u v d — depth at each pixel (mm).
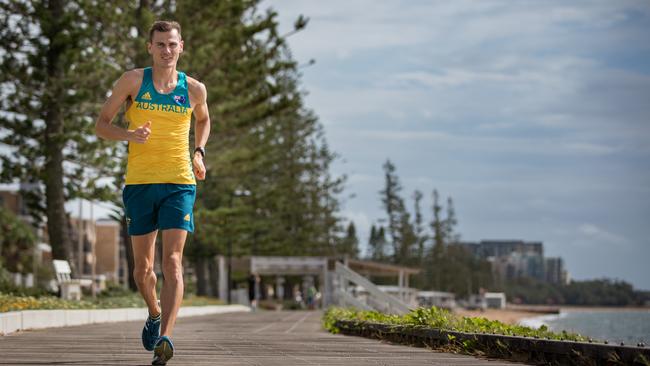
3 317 11305
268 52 34875
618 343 6305
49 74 27719
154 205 6547
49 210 28000
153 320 7125
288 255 71812
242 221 54750
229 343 9586
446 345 8703
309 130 75500
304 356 7477
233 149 40875
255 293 51906
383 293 28547
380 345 9672
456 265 148750
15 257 67938
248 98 35625
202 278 59375
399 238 121250
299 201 76188
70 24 27109
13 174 29391
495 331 8570
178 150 6590
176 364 6402
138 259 6816
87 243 104375
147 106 6547
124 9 30984
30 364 6242
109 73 28562
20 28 27719
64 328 13859
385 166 122250
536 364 7004
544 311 149875
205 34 31234
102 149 30047
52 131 28016
